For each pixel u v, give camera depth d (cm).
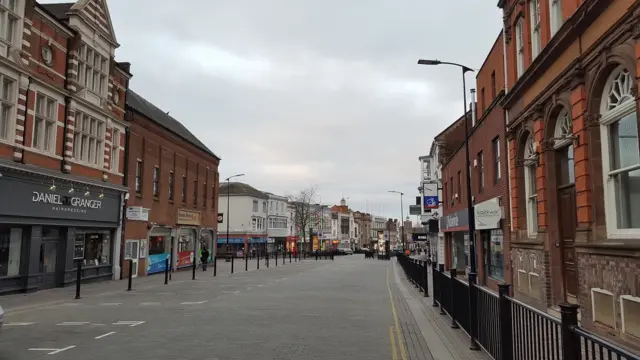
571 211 1162
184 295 1811
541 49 1249
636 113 821
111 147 2527
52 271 2086
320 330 1052
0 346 886
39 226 1941
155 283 2373
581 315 1009
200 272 3322
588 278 979
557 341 448
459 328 1039
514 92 1462
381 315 1284
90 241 2372
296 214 8625
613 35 862
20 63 1802
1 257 1775
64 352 833
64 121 2109
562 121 1189
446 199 3347
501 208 1705
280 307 1444
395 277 2905
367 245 14875
